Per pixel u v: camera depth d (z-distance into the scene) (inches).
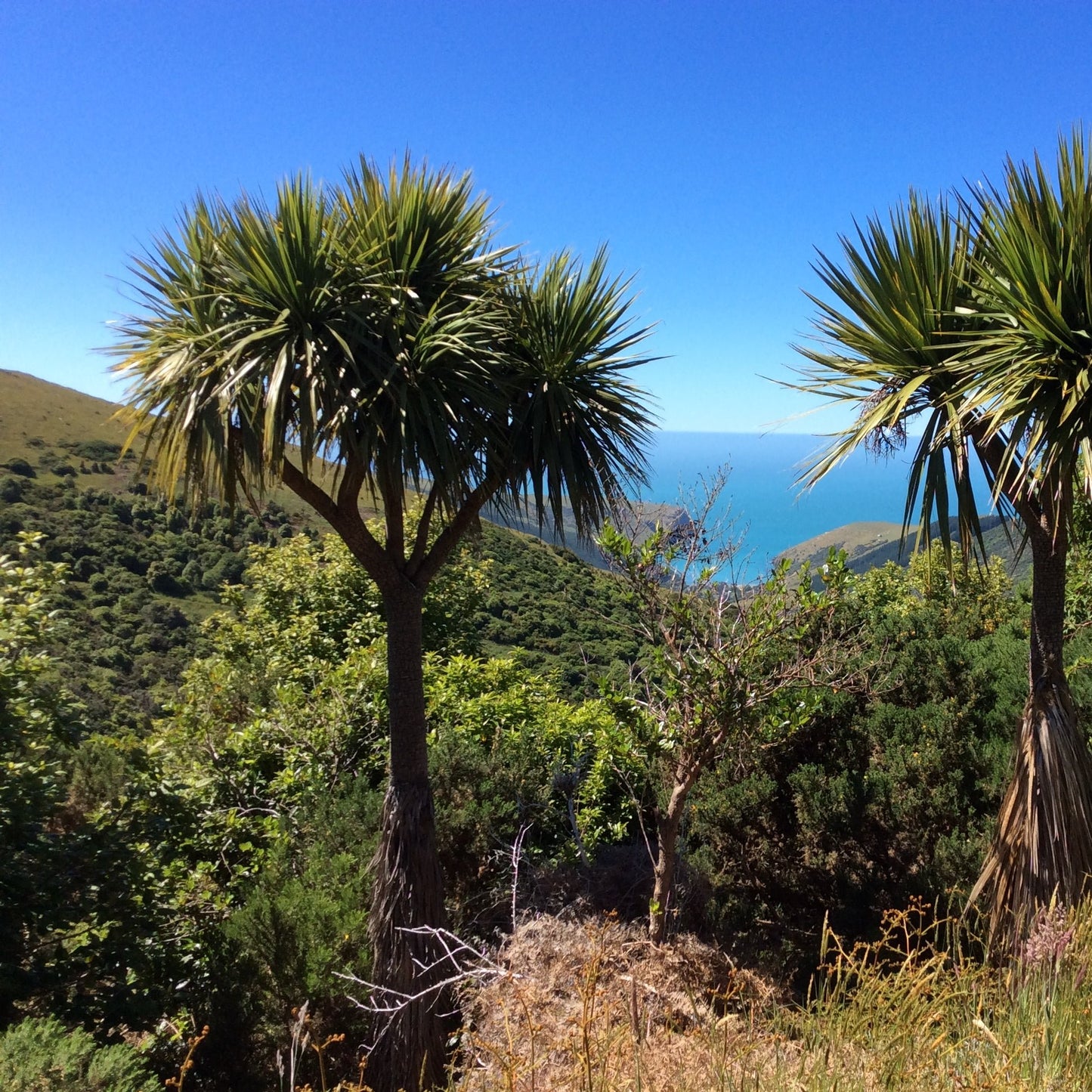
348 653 402.9
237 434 144.6
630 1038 90.8
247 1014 158.9
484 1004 138.0
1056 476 122.1
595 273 168.1
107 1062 94.1
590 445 164.6
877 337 137.6
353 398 135.6
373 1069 151.0
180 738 294.7
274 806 250.7
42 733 178.9
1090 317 112.7
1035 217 117.6
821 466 139.3
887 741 222.7
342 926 168.1
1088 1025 82.4
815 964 185.5
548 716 281.6
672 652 158.7
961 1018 95.2
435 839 162.7
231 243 144.1
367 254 143.2
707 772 231.8
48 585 187.0
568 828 230.7
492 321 156.2
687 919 186.7
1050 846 129.8
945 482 131.1
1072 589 328.5
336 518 156.7
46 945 159.9
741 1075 78.0
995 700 232.7
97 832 172.2
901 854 210.4
